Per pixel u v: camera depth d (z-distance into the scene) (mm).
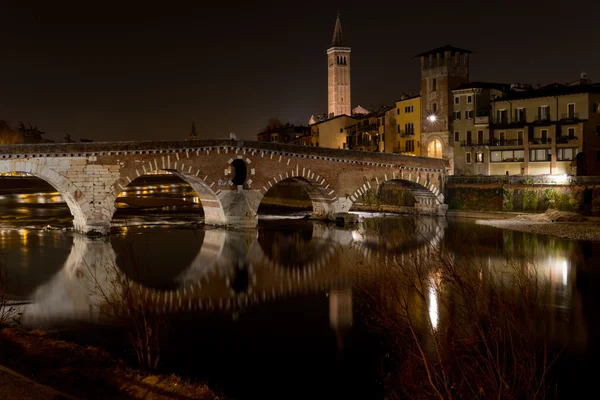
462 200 85000
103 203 58875
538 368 24672
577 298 36031
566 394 22703
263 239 61062
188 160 63375
